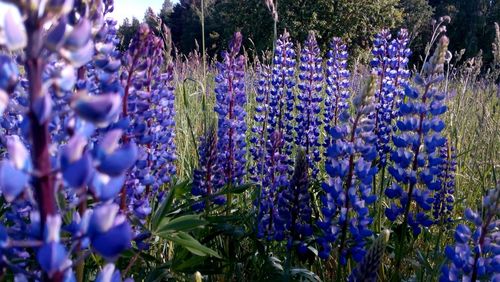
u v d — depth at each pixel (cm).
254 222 87
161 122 84
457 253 64
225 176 99
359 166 77
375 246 52
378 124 116
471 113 148
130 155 27
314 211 90
